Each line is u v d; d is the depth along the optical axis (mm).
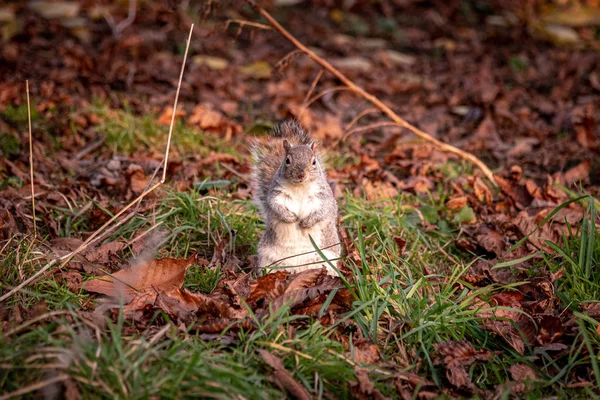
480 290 5746
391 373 4934
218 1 8398
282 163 6129
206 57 13188
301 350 4934
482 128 10641
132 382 4285
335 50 14500
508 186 8195
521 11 16469
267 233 6258
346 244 6723
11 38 12953
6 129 9242
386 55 14180
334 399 4688
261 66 13055
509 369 5176
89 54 12414
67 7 14156
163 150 9242
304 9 16484
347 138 10266
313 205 6035
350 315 5246
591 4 16766
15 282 5629
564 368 5066
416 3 17250
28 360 4312
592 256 6348
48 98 10422
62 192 7688
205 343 4895
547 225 7266
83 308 5410
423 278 5906
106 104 10414
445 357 5117
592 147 9766
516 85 13133
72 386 4180
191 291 5953
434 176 8969
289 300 5188
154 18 14531
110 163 8523
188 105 11070
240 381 4418
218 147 9414
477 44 15344
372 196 8148
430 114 11578
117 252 6523
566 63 14047
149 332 5035
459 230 7633
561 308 5844
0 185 7648
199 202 7367
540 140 10273
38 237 6664
